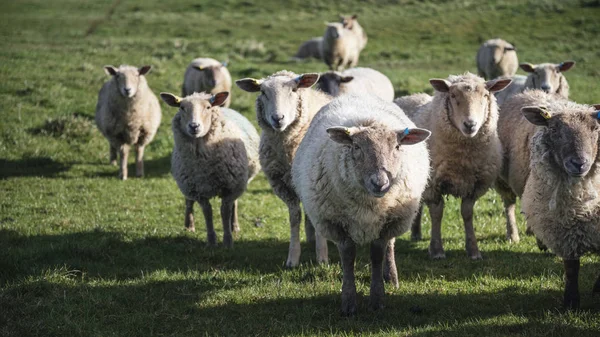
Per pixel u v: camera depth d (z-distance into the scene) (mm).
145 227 12625
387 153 7211
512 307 7945
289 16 47375
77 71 26359
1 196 15195
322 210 8000
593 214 7586
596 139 7422
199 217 14023
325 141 8062
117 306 8273
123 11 49781
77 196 15430
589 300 8039
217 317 7961
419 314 7895
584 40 36000
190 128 10938
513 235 11547
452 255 10688
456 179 10336
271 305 8344
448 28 41500
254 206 15109
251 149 13094
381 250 8109
